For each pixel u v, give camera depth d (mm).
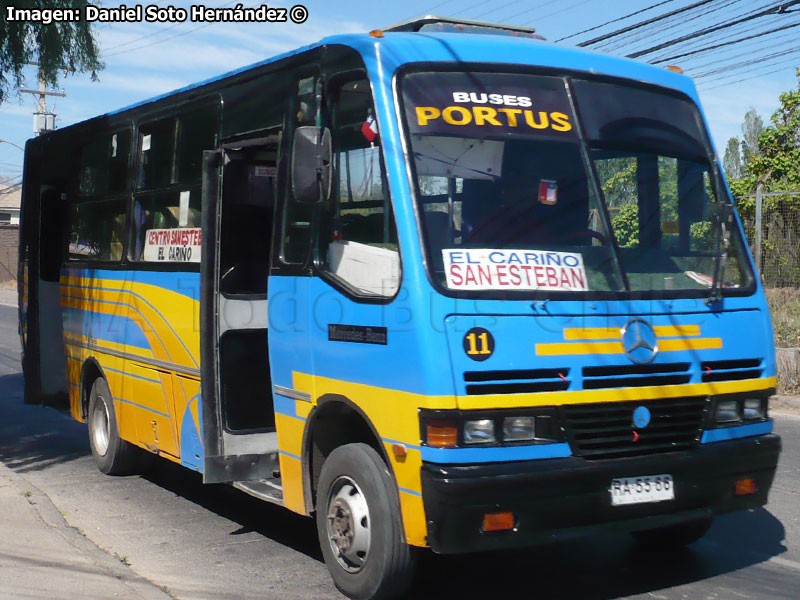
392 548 4953
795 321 13742
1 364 17500
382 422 4957
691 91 6113
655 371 5145
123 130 8414
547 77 5559
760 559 6117
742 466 5328
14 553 5859
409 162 5020
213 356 6660
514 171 5238
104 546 6461
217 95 6922
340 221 5438
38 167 10258
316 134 5289
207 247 6648
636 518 4984
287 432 5879
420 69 5266
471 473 4566
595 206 5367
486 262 4922
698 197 5801
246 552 6340
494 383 4715
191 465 6961
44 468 8992
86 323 8984
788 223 13672
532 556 6207
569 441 4836
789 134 19531
